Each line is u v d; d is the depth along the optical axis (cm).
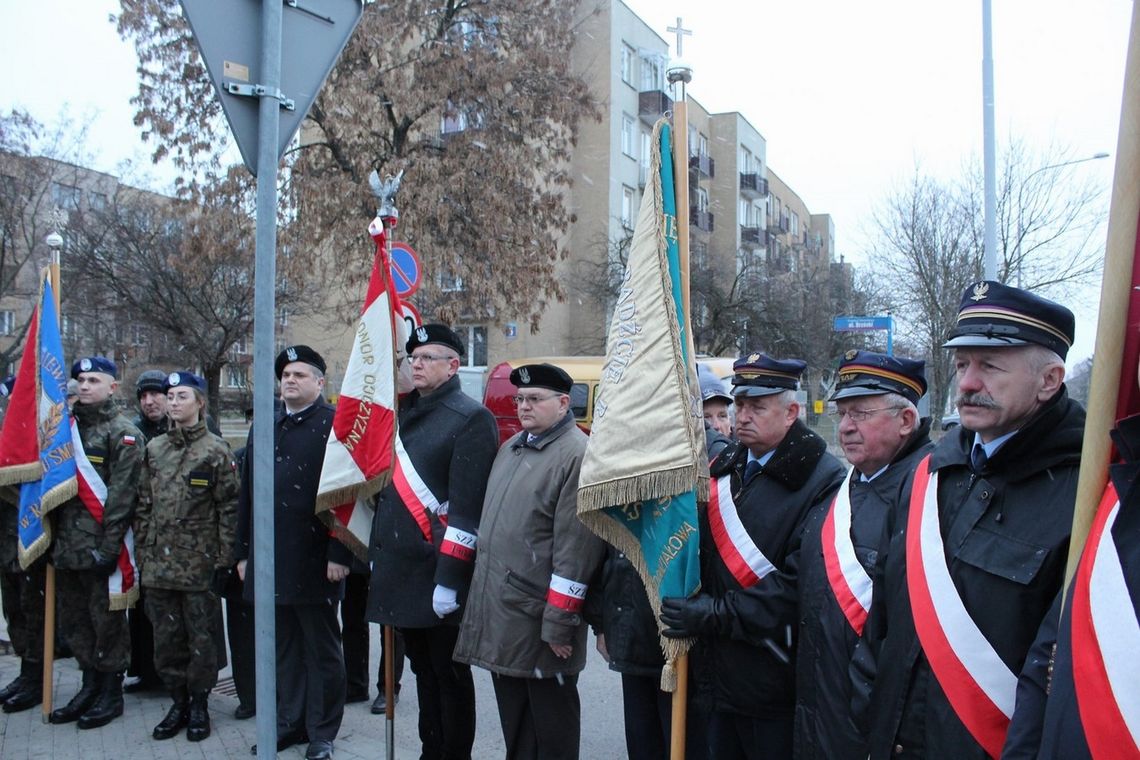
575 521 353
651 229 326
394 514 410
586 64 2564
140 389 598
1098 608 166
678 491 297
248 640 502
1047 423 205
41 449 478
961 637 205
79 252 2078
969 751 200
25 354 506
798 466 307
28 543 489
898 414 280
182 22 1542
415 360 425
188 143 1561
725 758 322
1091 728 162
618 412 314
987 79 1199
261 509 300
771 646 292
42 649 534
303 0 314
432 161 1591
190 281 1850
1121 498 169
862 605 262
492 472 389
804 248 3766
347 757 451
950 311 1652
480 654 364
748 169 3541
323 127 1599
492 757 463
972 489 216
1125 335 180
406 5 1584
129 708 528
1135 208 182
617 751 473
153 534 474
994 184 1202
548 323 2625
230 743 469
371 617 410
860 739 253
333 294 2384
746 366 315
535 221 1706
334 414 469
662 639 302
